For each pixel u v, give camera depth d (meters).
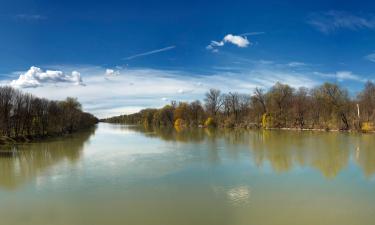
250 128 126.94
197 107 166.75
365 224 19.33
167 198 24.84
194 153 49.72
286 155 45.62
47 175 33.78
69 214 21.72
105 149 57.88
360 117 95.50
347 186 27.95
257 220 20.05
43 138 87.62
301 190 26.75
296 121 114.44
